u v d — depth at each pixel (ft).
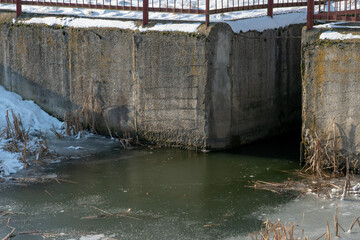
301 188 31.09
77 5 41.04
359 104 31.89
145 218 27.73
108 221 27.45
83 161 36.11
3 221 27.53
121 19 39.78
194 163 35.55
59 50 42.09
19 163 35.17
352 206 28.48
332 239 25.12
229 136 38.24
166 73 37.78
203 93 36.73
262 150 38.24
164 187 31.78
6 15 44.78
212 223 27.04
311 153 33.78
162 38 37.37
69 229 26.58
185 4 43.62
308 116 33.78
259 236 25.52
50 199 30.27
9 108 42.73
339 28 32.53
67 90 42.50
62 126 42.19
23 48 43.86
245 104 38.86
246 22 38.34
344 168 33.22
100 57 40.32
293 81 42.80
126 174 33.86
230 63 37.24
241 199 29.89
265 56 39.83
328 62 32.48
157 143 39.37
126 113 40.11
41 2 42.70
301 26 43.14
